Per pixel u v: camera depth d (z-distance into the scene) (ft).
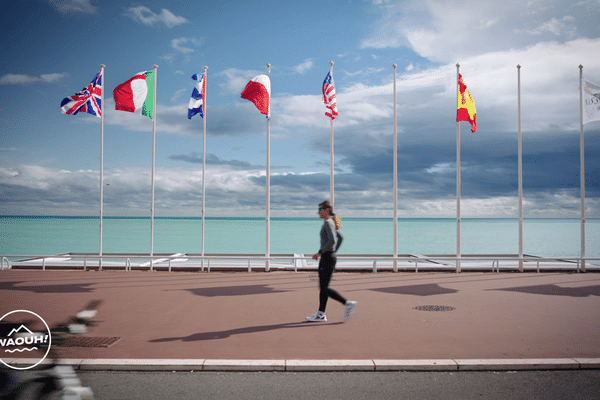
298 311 28.37
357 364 17.38
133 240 144.97
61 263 60.39
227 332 22.68
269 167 52.42
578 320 25.53
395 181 52.11
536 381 16.12
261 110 50.16
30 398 14.32
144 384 15.67
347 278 45.96
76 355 18.52
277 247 118.62
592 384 15.83
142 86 52.19
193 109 52.90
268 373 16.96
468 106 50.19
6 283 41.55
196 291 36.73
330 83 50.29
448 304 30.76
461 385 15.70
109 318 26.13
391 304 30.78
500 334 22.22
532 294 35.22
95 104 52.29
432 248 118.01
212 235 186.09
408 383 15.88
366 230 262.06
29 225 312.29
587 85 51.83
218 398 14.39
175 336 21.81
